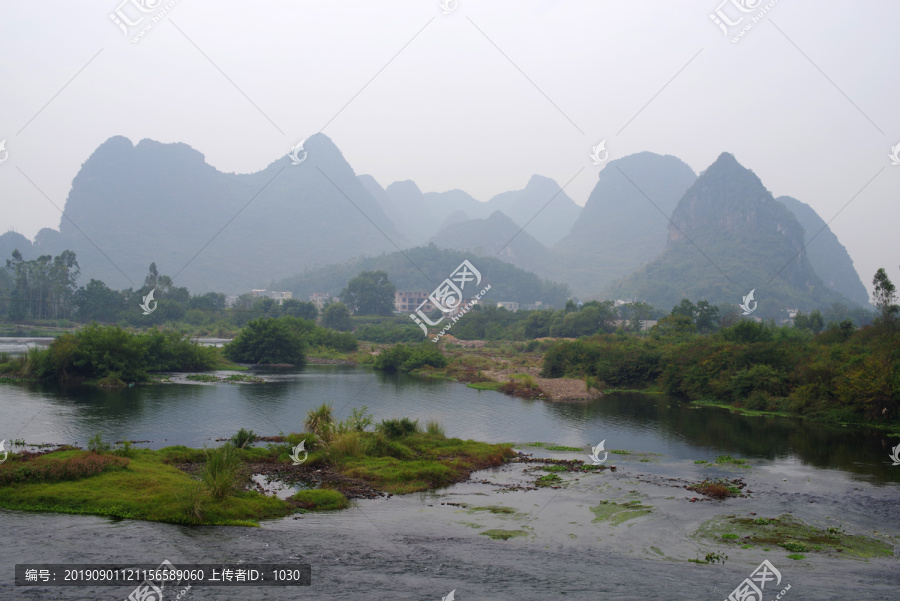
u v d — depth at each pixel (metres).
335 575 14.20
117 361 54.94
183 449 26.78
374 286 170.88
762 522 20.39
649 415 46.16
